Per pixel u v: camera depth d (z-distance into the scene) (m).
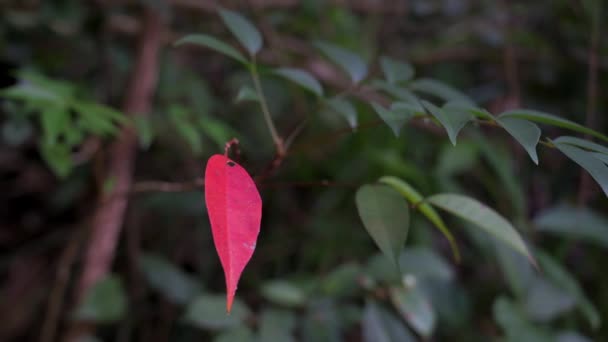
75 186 1.07
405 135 1.06
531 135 0.45
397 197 0.50
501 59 1.15
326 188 1.09
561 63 1.12
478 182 1.10
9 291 1.07
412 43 1.23
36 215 1.19
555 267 0.81
